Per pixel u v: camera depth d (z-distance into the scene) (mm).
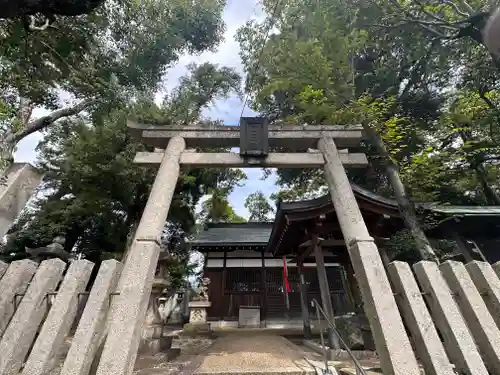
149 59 14234
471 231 8227
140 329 3088
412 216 5809
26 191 3357
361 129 5262
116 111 12281
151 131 5031
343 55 6781
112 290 3090
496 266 3164
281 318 14922
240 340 8641
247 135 4941
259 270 16547
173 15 15180
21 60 6398
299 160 4871
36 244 13414
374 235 8055
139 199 13492
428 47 9547
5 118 4535
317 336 9516
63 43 6875
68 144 12312
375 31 7469
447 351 2762
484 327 2723
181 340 9742
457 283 2998
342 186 4469
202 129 5102
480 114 7766
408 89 12945
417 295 2982
